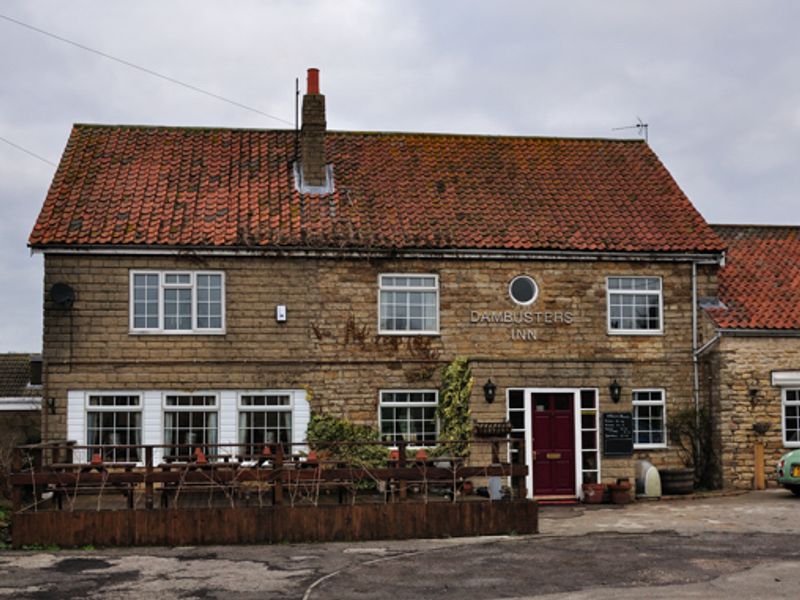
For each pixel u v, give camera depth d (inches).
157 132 1070.4
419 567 602.2
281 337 930.1
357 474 727.7
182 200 967.6
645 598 510.3
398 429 941.8
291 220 957.2
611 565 600.7
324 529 707.4
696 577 562.3
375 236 949.2
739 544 668.7
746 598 508.1
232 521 698.2
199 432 916.6
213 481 715.4
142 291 917.2
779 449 981.8
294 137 1090.1
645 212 1033.5
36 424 1203.2
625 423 921.5
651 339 991.6
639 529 744.3
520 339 964.0
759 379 980.6
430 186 1033.5
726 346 976.3
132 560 633.0
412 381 944.3
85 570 598.9
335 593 532.7
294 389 928.3
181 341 916.0
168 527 692.7
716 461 982.4
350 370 937.5
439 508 721.0
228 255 922.7
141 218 935.7
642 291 994.1
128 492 727.7
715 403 984.9
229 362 920.9
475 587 545.3
